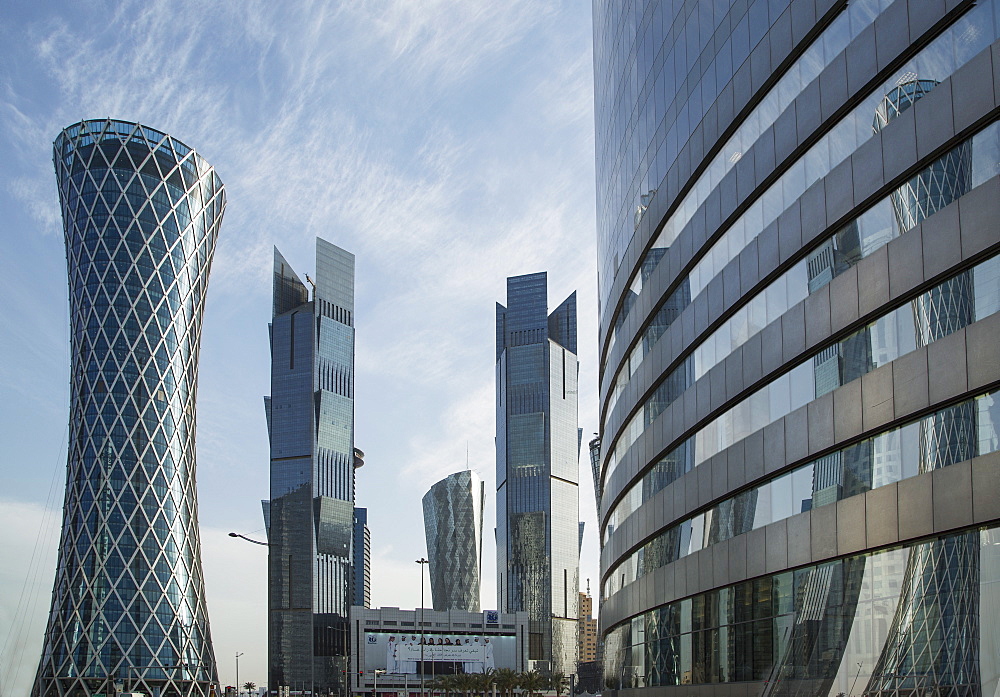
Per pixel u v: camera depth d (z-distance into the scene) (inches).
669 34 2018.9
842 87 1312.7
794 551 1379.2
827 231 1341.0
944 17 1111.6
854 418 1245.1
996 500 994.1
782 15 1476.4
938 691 1050.7
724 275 1680.6
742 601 1563.7
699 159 1801.2
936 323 1110.4
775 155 1494.8
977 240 1043.9
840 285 1295.5
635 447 2181.3
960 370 1058.7
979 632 1008.2
